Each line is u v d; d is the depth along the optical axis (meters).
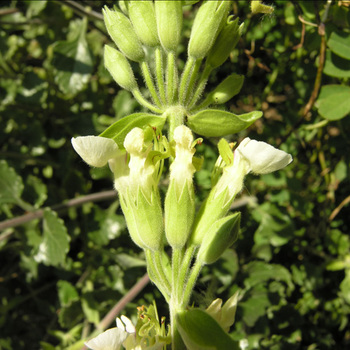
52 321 0.20
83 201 0.18
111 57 0.09
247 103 0.18
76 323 0.18
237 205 0.18
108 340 0.08
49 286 0.20
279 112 0.18
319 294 0.19
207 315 0.07
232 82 0.09
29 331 0.20
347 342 0.20
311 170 0.19
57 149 0.21
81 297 0.18
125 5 0.10
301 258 0.19
